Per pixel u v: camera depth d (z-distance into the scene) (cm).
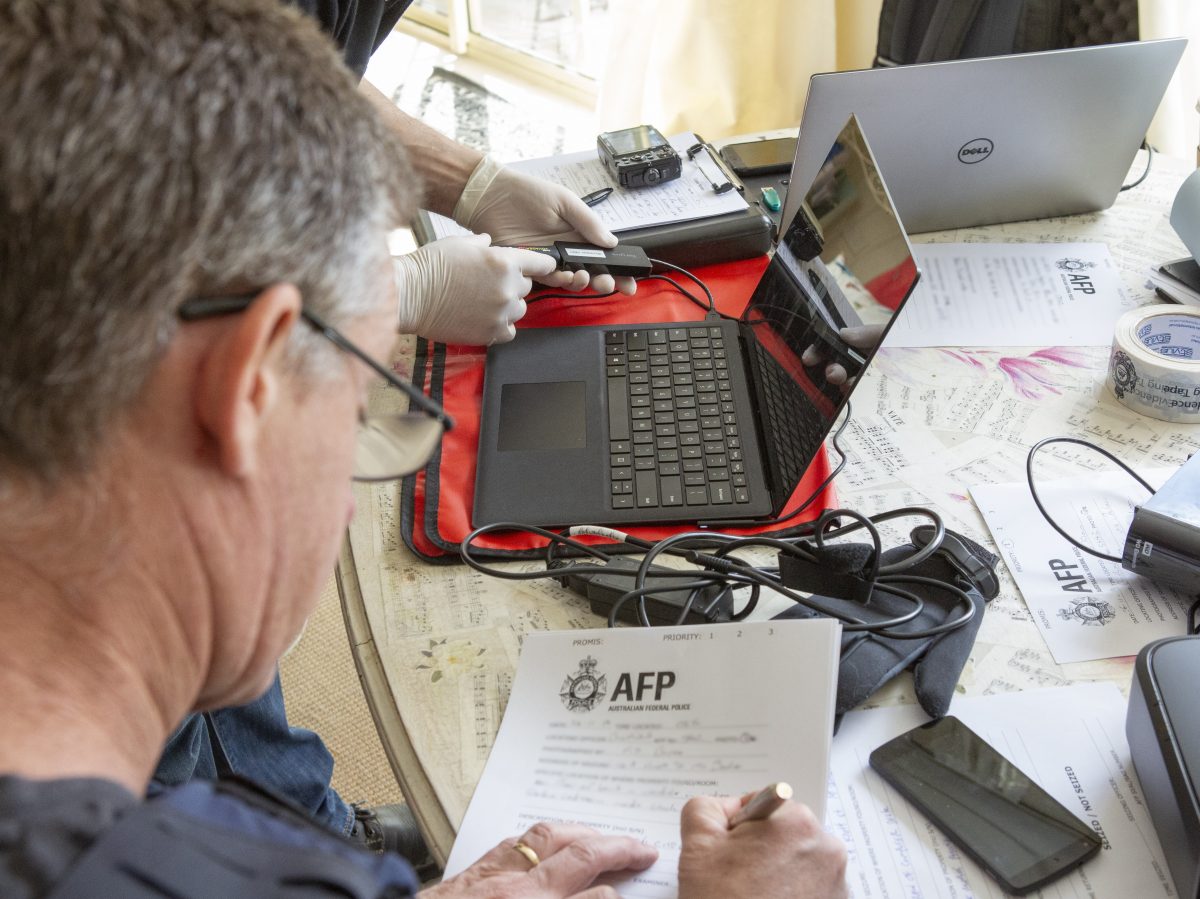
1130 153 123
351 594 91
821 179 106
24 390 42
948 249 125
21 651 45
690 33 212
